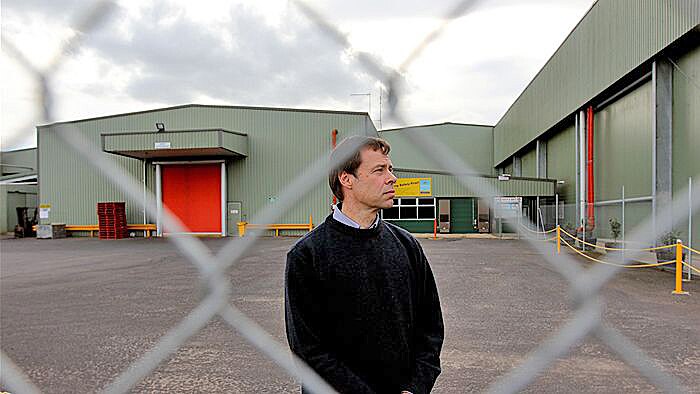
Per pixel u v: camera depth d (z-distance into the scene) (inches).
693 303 301.1
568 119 903.7
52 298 329.1
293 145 1013.2
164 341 221.0
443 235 1066.1
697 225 528.7
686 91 559.5
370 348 65.7
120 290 358.6
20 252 713.0
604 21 704.4
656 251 478.9
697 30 498.9
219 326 245.6
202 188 1044.5
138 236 1067.9
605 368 183.3
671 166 583.2
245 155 1014.4
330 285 65.6
